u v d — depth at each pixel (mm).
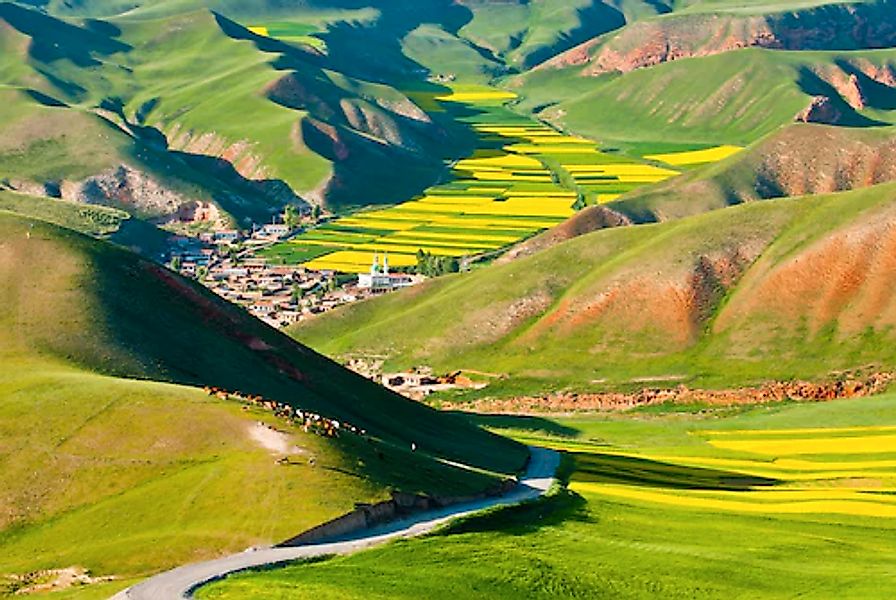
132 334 130500
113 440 100188
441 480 107250
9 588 83625
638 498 118000
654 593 87062
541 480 124062
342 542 90688
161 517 91625
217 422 102125
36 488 95375
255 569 84000
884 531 106312
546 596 84938
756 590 88188
